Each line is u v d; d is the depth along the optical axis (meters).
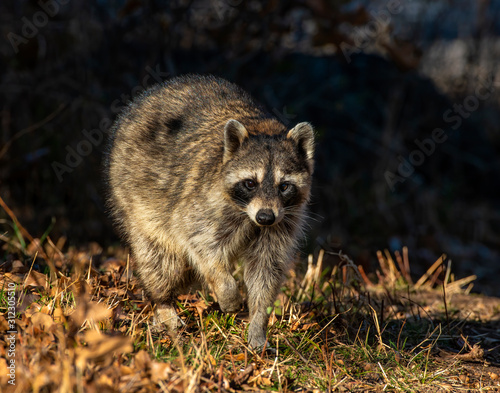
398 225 16.02
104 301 7.02
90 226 12.84
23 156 13.33
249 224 7.44
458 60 18.75
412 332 8.27
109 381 4.98
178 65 14.69
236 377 5.83
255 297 7.39
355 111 17.61
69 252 10.33
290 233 7.53
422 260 14.82
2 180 12.83
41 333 5.66
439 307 9.91
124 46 14.63
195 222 7.34
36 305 6.58
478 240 16.97
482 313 9.85
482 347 8.23
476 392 6.59
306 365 6.52
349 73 17.78
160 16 13.38
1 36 13.52
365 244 14.69
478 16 18.09
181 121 7.94
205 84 8.41
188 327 7.31
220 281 7.39
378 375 6.75
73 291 7.00
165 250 7.75
